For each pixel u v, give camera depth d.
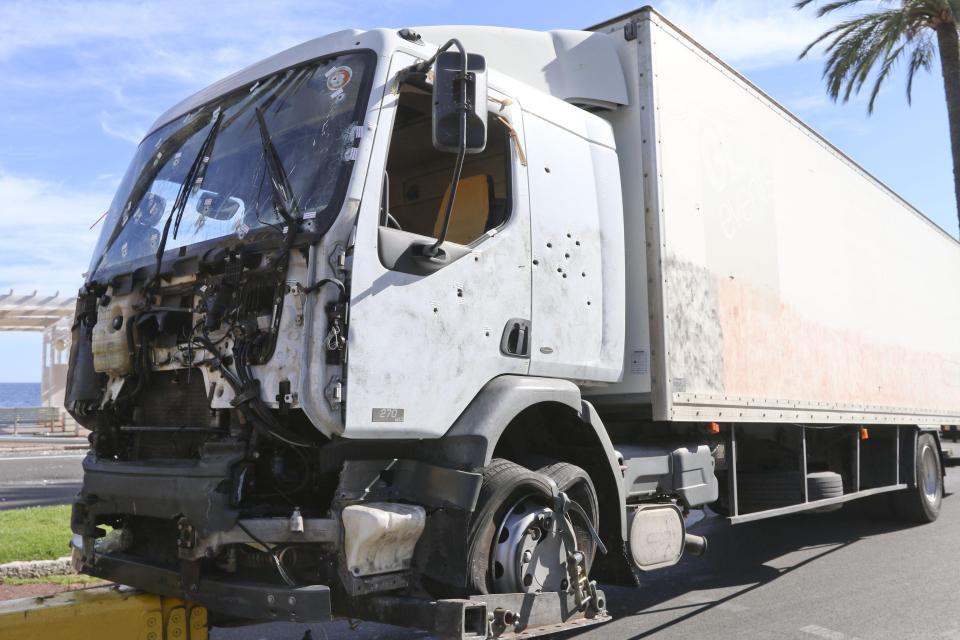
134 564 3.84
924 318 11.04
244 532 3.37
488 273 4.22
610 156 5.43
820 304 7.95
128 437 4.18
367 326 3.54
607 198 5.29
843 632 5.48
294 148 3.91
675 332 5.47
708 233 6.07
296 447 3.62
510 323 4.33
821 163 8.34
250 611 3.34
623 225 5.45
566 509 4.26
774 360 6.91
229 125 4.33
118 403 4.15
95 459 4.13
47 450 21.36
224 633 5.64
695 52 6.22
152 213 4.43
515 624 3.84
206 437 3.71
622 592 6.82
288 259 3.52
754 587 6.91
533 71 5.39
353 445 3.71
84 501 4.07
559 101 5.18
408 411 3.70
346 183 3.61
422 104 4.32
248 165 4.05
